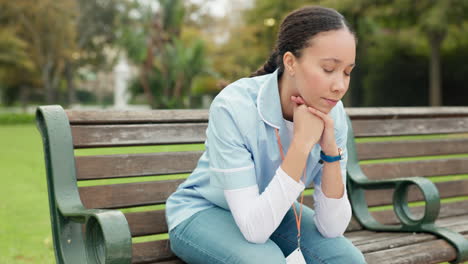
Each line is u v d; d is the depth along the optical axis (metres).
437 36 18.34
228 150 1.69
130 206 2.20
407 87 23.55
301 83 1.67
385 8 18.72
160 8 25.30
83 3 39.81
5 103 36.38
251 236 1.66
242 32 26.84
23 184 6.76
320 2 19.39
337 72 1.63
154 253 2.11
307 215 2.01
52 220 1.97
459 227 2.59
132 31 24.27
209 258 1.75
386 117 3.03
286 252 1.98
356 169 2.74
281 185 1.64
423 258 2.17
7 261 3.41
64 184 1.96
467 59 21.72
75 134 2.10
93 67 44.31
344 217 1.85
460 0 16.47
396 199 2.49
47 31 30.03
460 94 22.38
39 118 2.07
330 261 1.84
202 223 1.81
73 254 1.92
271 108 1.75
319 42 1.61
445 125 3.28
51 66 32.56
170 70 24.81
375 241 2.33
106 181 5.96
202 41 24.72
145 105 36.09
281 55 1.75
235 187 1.67
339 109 1.96
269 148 1.78
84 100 51.00
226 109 1.73
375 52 23.69
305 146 1.66
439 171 3.20
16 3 27.67
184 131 2.37
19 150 11.27
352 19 20.50
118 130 2.20
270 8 22.92
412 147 3.12
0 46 27.45
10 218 4.80
